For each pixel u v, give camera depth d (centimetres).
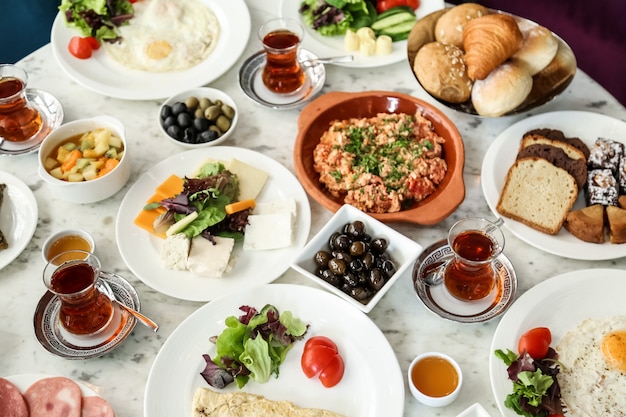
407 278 97
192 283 95
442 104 111
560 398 85
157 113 115
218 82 118
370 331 90
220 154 107
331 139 108
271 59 112
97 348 91
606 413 85
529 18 162
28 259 99
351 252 93
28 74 120
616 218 97
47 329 93
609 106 114
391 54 119
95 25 119
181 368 88
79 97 117
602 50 156
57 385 86
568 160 104
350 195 102
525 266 98
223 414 84
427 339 92
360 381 87
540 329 88
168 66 119
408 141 106
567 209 100
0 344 92
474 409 85
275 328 89
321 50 120
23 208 103
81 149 105
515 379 85
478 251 92
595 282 93
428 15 118
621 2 155
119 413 87
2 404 85
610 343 89
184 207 99
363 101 110
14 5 160
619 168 103
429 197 104
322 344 88
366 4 123
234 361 87
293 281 97
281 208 101
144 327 93
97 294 91
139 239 99
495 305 93
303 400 87
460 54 111
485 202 104
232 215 100
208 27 123
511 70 107
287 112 115
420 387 86
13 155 108
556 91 111
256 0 128
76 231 99
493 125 112
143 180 104
